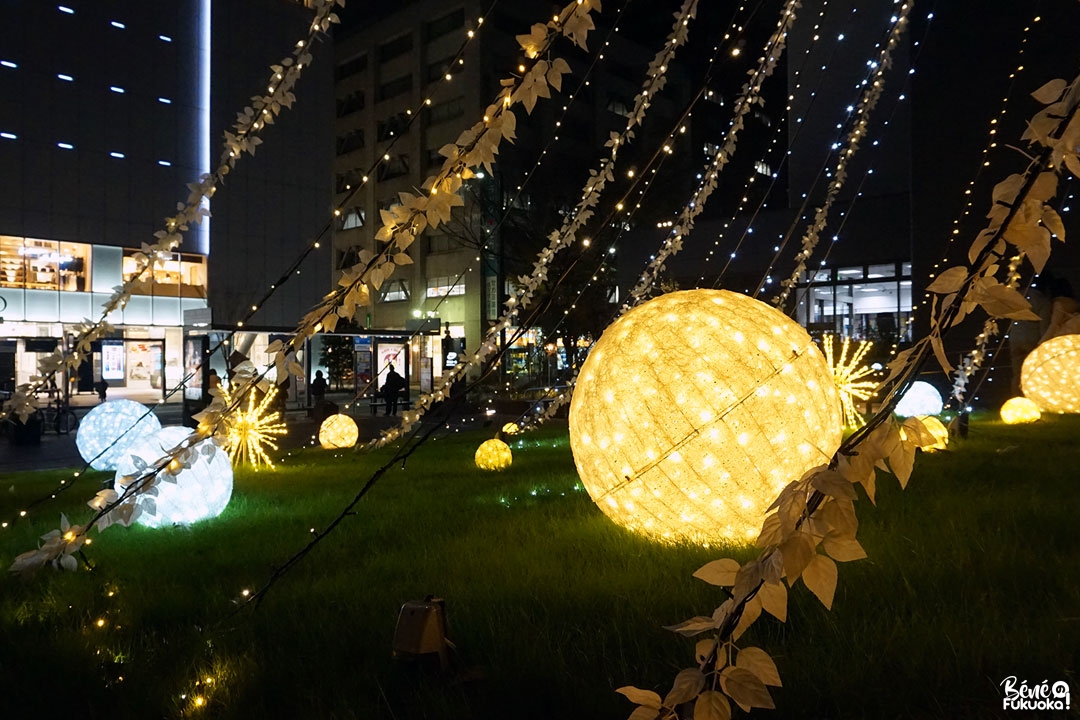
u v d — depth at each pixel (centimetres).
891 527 519
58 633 408
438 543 562
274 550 567
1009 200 161
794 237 2628
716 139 5234
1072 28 1830
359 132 5981
